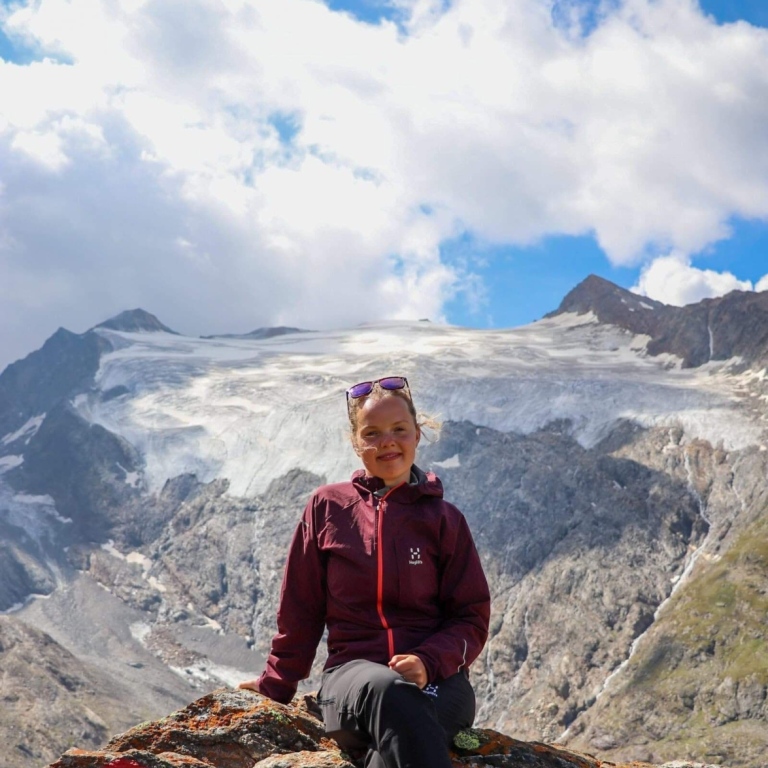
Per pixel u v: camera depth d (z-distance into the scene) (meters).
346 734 1.84
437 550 2.04
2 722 47.56
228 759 2.01
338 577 2.03
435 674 1.88
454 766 1.96
